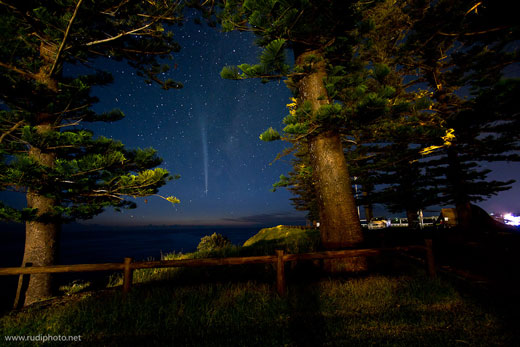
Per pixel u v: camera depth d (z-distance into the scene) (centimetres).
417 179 1333
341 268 588
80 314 394
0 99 613
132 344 311
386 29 1178
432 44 1080
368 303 408
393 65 1231
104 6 666
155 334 337
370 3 636
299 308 398
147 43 862
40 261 638
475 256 729
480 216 1485
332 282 505
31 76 669
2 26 559
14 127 619
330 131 627
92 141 621
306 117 564
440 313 362
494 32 729
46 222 641
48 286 638
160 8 787
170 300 436
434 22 948
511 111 785
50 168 568
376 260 660
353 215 603
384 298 423
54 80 698
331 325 340
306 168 1127
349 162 1286
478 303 387
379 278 511
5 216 559
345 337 310
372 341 295
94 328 354
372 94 532
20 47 625
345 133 1003
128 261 467
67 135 583
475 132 1034
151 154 732
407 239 1056
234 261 468
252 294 456
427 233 1221
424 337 300
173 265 466
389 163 1163
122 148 705
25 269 461
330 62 688
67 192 639
